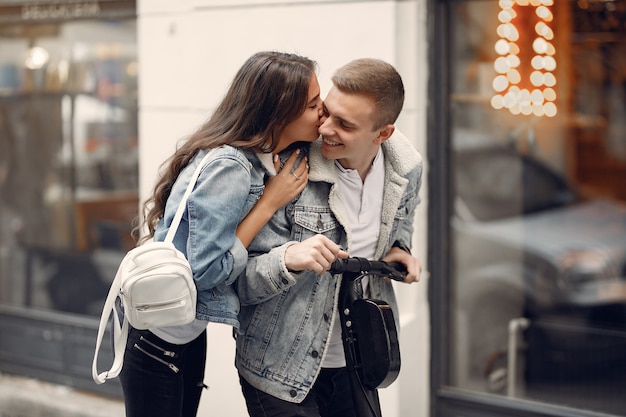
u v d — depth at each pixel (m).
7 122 6.64
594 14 4.51
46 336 6.41
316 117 3.03
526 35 4.67
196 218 2.89
